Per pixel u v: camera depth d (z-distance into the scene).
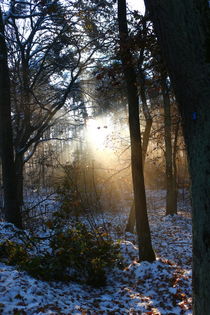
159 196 24.47
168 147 16.44
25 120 12.90
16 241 6.81
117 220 14.06
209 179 2.07
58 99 14.02
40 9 11.68
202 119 2.07
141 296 5.28
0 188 13.16
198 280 2.21
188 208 19.44
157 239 11.06
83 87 14.87
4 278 4.44
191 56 2.04
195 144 2.14
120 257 6.51
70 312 3.96
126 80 7.20
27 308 3.72
